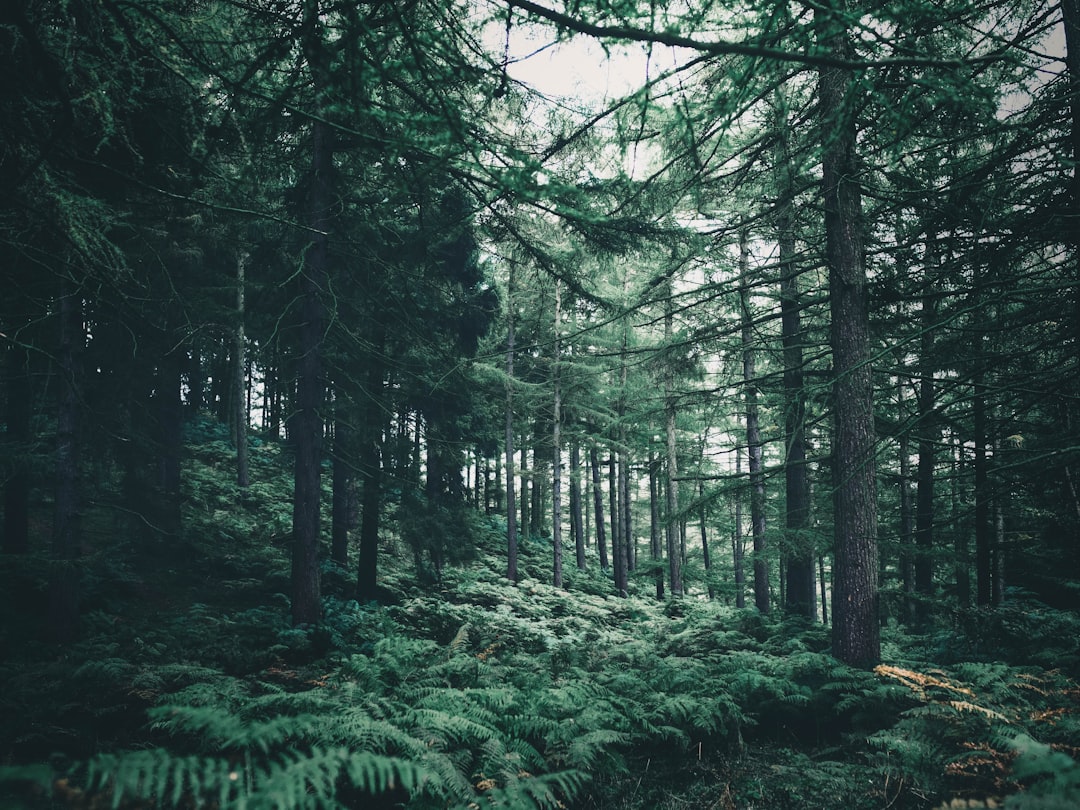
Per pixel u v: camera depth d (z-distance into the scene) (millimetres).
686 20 2730
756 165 8328
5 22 3205
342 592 12602
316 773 2820
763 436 16203
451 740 4688
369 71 2771
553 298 17000
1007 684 5621
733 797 4879
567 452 26781
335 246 10062
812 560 10734
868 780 5004
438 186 8922
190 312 9383
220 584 11727
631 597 19359
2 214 4344
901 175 6938
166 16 3312
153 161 5961
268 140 5285
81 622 8578
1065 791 3047
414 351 12266
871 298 7410
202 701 5039
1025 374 7770
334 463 14930
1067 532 10469
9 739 4859
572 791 4367
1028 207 6578
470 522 14297
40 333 7270
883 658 7266
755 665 7082
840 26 2473
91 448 9391
